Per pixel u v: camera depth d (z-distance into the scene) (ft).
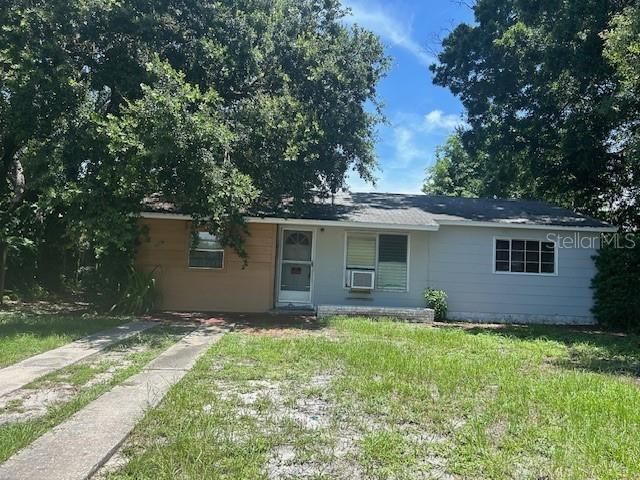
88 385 18.78
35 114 36.76
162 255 45.14
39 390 18.01
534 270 47.11
